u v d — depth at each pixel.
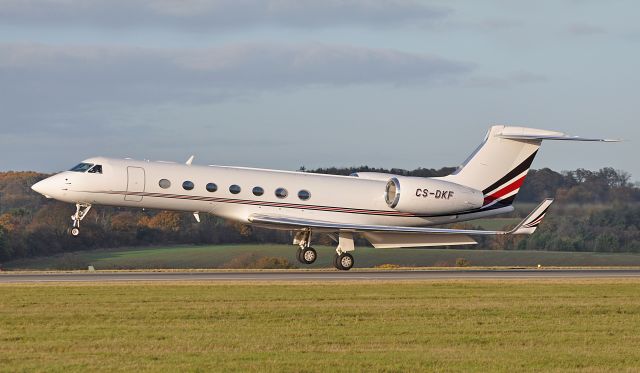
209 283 86.38
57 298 72.44
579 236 173.00
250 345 51.44
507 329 59.38
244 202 111.38
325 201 114.81
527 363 47.12
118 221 189.38
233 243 191.75
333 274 103.12
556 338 56.00
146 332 55.72
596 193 175.88
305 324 60.09
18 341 52.22
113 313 63.69
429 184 115.88
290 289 81.44
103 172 107.31
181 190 109.25
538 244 175.00
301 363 45.97
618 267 134.00
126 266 159.38
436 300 74.56
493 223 180.75
